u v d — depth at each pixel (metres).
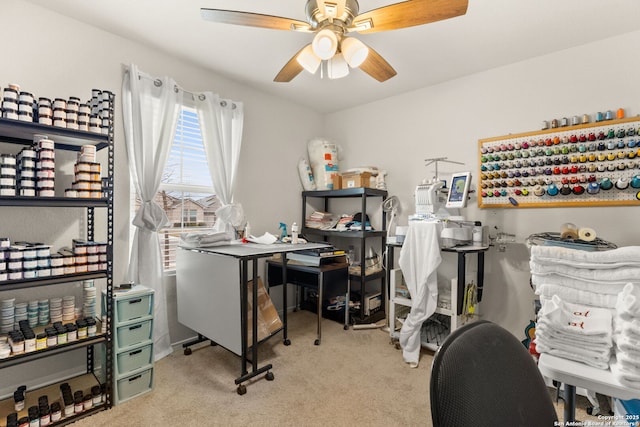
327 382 1.98
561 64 2.32
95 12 1.91
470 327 0.64
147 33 2.15
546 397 0.67
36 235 1.84
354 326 2.89
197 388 1.91
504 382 0.60
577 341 0.90
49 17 1.88
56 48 1.91
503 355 0.63
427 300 2.24
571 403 0.87
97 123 1.67
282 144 3.38
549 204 2.33
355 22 1.51
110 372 1.72
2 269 1.38
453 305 2.23
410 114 3.15
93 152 1.69
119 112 2.18
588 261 0.96
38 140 1.59
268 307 2.50
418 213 2.55
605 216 2.14
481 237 2.40
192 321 2.25
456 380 0.52
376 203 3.44
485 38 2.16
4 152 1.74
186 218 2.64
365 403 1.77
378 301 3.23
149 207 2.23
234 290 1.91
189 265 2.28
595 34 2.10
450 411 0.49
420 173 3.08
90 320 1.69
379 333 2.80
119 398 1.75
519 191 2.47
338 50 1.75
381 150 3.38
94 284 2.02
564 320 0.93
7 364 1.40
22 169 1.48
